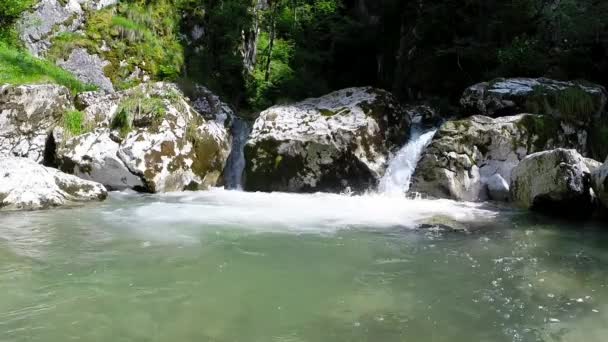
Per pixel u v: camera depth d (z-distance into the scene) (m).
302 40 15.07
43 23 11.05
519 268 4.31
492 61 10.91
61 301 3.51
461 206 7.12
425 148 7.99
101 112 9.21
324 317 3.29
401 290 3.79
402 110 9.57
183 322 3.20
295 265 4.39
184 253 4.74
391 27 15.11
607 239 5.33
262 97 13.55
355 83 16.17
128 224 6.00
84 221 6.13
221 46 14.71
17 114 8.48
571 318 3.26
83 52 11.48
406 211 6.82
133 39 12.49
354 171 8.41
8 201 6.69
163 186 8.48
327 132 8.52
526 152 7.61
